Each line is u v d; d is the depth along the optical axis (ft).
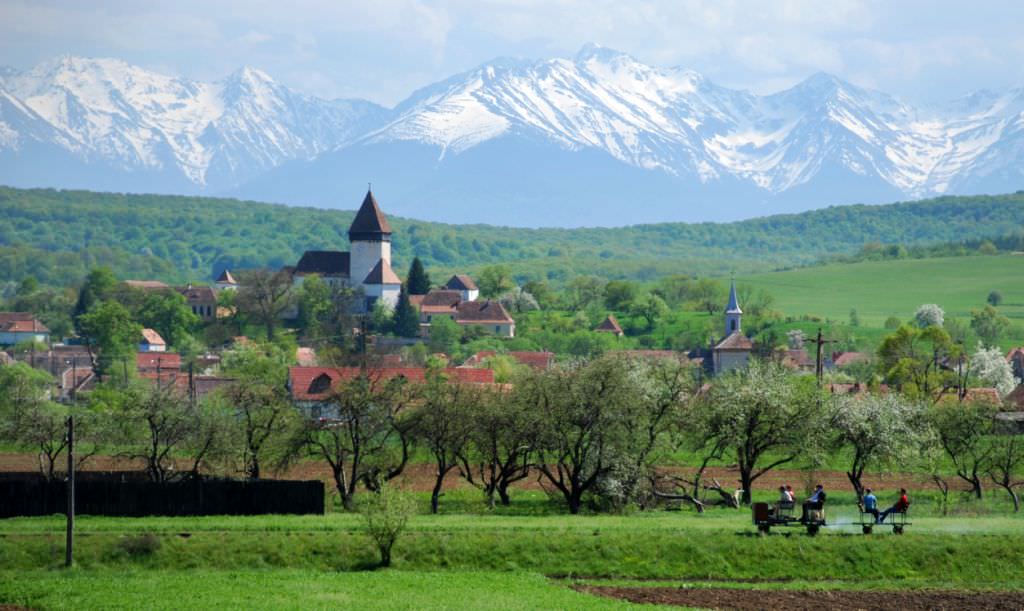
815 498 615.57
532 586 540.93
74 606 495.82
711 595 536.42
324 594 515.91
